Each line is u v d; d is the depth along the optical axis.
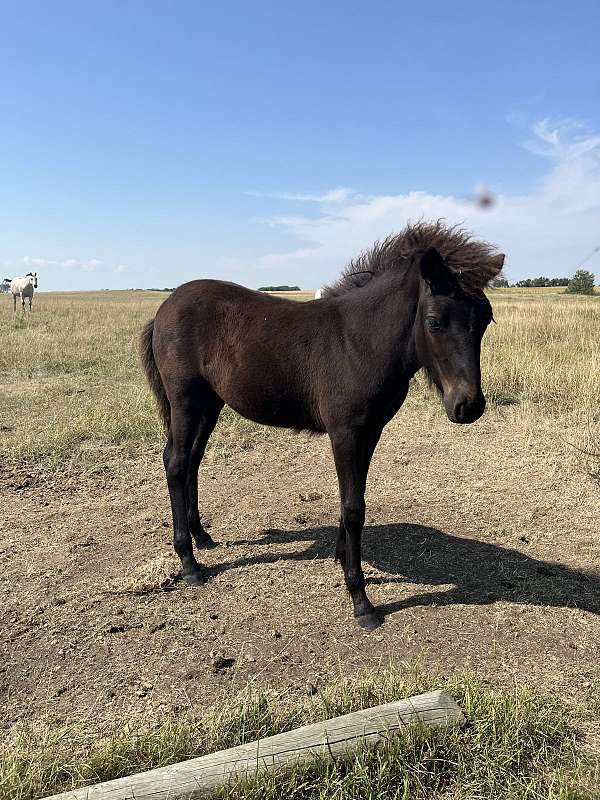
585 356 10.30
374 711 2.35
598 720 2.53
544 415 7.70
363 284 3.56
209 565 4.04
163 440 6.71
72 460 6.07
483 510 4.94
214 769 2.09
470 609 3.46
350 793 2.09
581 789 2.12
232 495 5.37
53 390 9.13
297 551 4.24
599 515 4.79
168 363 3.99
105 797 1.96
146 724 2.51
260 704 2.55
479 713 2.44
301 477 5.84
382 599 3.61
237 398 3.77
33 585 3.72
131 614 3.41
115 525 4.66
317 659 3.00
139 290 113.75
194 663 2.97
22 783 2.12
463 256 2.88
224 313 3.83
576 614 3.41
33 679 2.86
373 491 5.41
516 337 12.29
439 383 3.10
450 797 2.14
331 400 3.34
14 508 4.96
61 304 35.34
